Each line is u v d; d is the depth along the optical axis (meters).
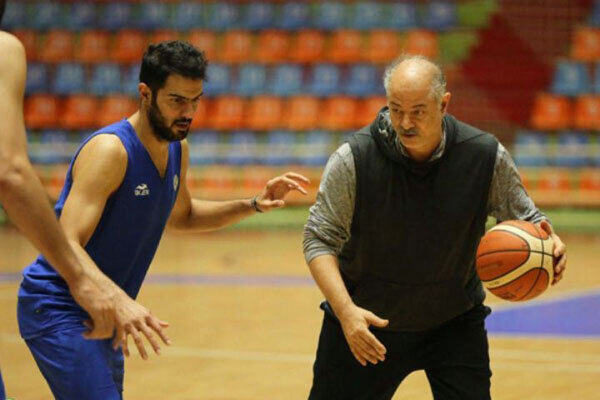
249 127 28.08
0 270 19.47
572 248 22.38
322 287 5.77
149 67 5.68
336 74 28.83
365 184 5.99
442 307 6.30
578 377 10.90
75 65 29.31
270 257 21.06
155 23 29.78
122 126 5.84
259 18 29.66
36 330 5.69
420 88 5.52
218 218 7.02
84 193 5.59
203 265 19.95
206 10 29.80
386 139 5.93
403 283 6.21
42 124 28.59
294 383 10.65
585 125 28.14
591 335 13.30
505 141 28.50
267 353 12.21
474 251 6.22
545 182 26.83
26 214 3.73
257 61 29.09
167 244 23.27
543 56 29.25
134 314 4.76
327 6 29.66
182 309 15.25
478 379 6.30
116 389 5.61
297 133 28.02
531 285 5.78
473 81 29.09
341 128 27.97
